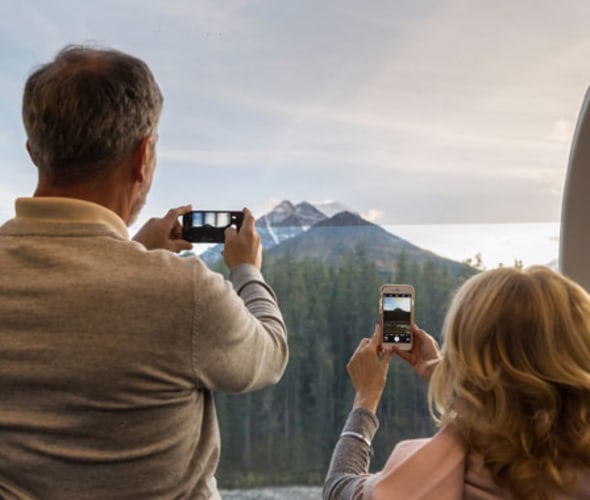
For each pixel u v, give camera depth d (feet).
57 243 2.30
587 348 2.31
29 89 2.37
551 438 2.25
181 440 2.38
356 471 3.00
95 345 2.19
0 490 2.25
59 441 2.23
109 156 2.37
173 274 2.29
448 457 2.40
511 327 2.36
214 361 2.32
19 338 2.19
